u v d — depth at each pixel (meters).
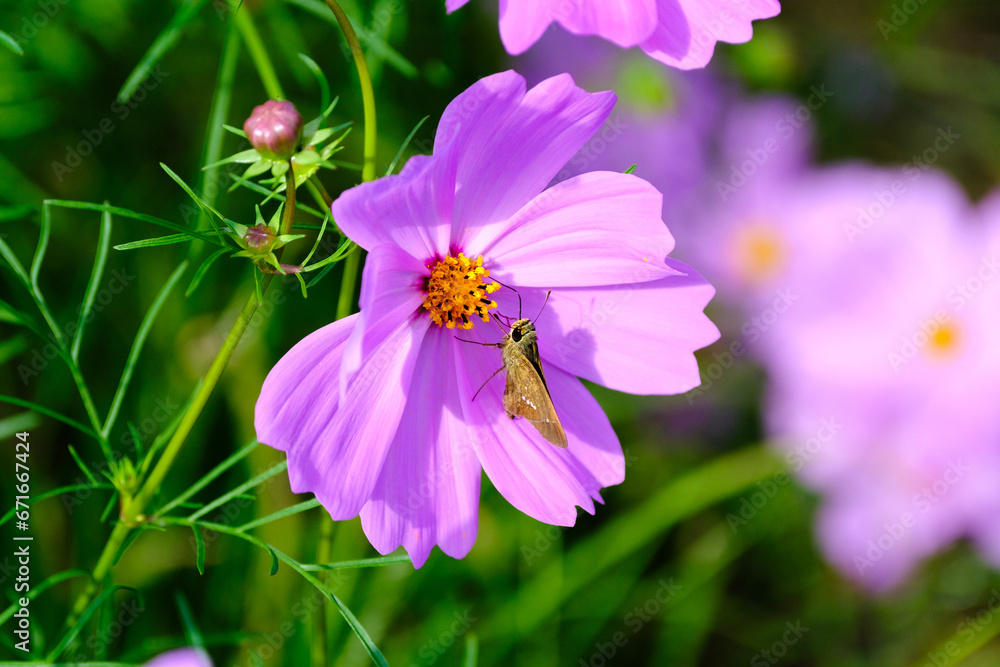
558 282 0.42
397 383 0.42
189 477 0.50
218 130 0.46
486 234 0.42
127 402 0.50
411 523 0.41
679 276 0.43
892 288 0.50
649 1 0.40
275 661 0.50
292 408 0.40
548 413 0.42
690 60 0.41
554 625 0.51
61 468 0.50
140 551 0.50
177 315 0.50
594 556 0.51
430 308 0.42
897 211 0.50
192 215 0.46
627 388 0.43
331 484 0.40
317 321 0.51
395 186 0.39
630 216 0.42
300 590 0.50
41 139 0.51
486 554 0.51
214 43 0.51
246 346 0.50
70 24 0.50
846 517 0.51
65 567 0.50
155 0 0.51
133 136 0.51
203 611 0.50
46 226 0.43
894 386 0.49
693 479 0.51
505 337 0.43
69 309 0.50
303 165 0.40
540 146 0.42
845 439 0.50
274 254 0.40
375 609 0.50
